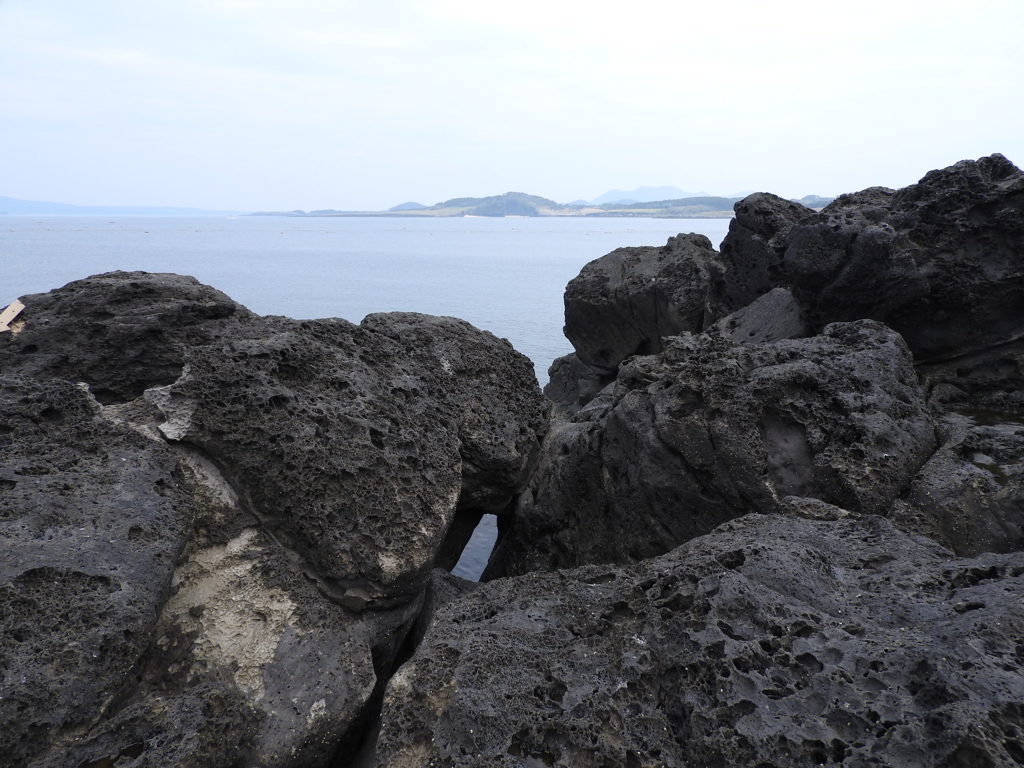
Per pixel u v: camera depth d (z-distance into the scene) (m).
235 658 4.93
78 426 5.25
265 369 5.97
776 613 4.19
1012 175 8.75
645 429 7.29
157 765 3.73
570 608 4.70
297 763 4.76
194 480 5.42
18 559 4.11
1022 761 3.17
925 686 3.57
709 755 3.61
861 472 6.25
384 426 6.20
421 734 3.95
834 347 7.45
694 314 13.50
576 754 3.74
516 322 41.28
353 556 5.53
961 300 8.63
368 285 66.75
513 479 8.18
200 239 190.75
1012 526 5.79
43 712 3.71
